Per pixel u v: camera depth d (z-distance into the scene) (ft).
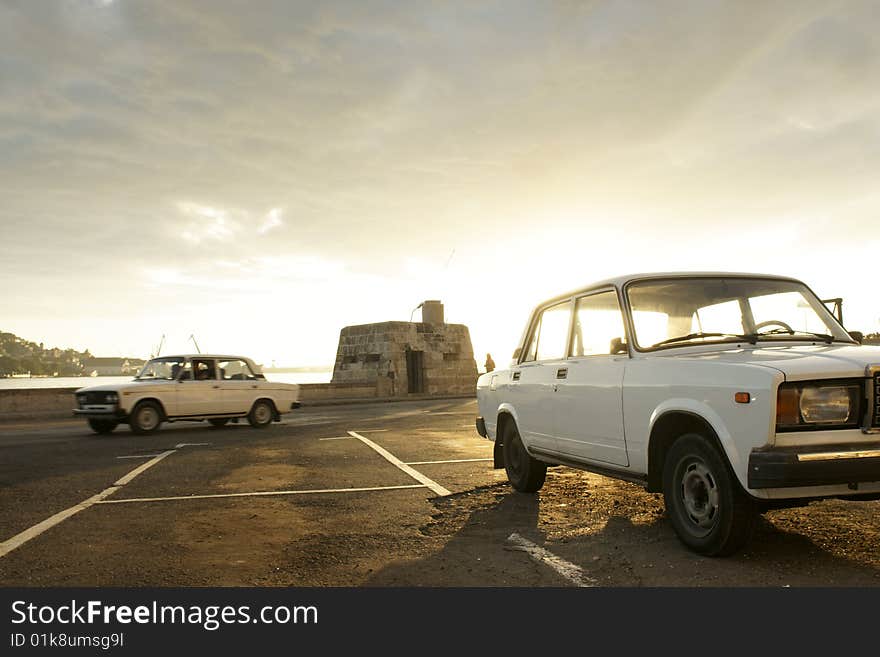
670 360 15.35
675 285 17.93
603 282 18.75
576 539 16.75
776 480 12.41
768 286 18.42
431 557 15.49
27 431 55.77
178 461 33.06
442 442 38.73
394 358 109.50
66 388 78.59
